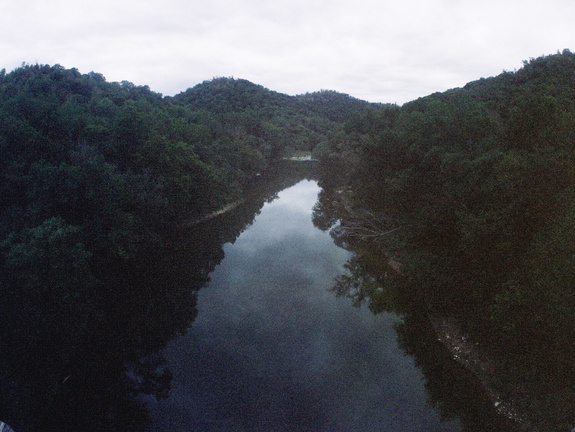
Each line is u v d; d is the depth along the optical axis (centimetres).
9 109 3572
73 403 1998
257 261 4116
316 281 3572
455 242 2589
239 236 5012
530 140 2291
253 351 2478
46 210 2809
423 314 2753
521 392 1811
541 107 2238
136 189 3766
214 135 8200
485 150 2567
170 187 4375
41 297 2181
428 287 2491
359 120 6719
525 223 2005
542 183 1955
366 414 1905
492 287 2098
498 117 3806
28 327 2072
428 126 3466
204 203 5419
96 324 2781
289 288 3444
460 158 2592
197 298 3278
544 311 1648
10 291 2134
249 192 7794
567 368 1648
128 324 2902
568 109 2375
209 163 6075
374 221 4475
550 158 1903
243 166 8531
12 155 2998
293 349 2497
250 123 11062
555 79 4253
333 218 5812
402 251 3388
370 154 4562
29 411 1825
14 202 2898
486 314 2080
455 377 2131
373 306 3077
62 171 2928
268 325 2803
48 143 3241
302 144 14325
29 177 2823
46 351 2238
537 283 1683
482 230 2073
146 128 4694
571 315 1523
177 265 4041
